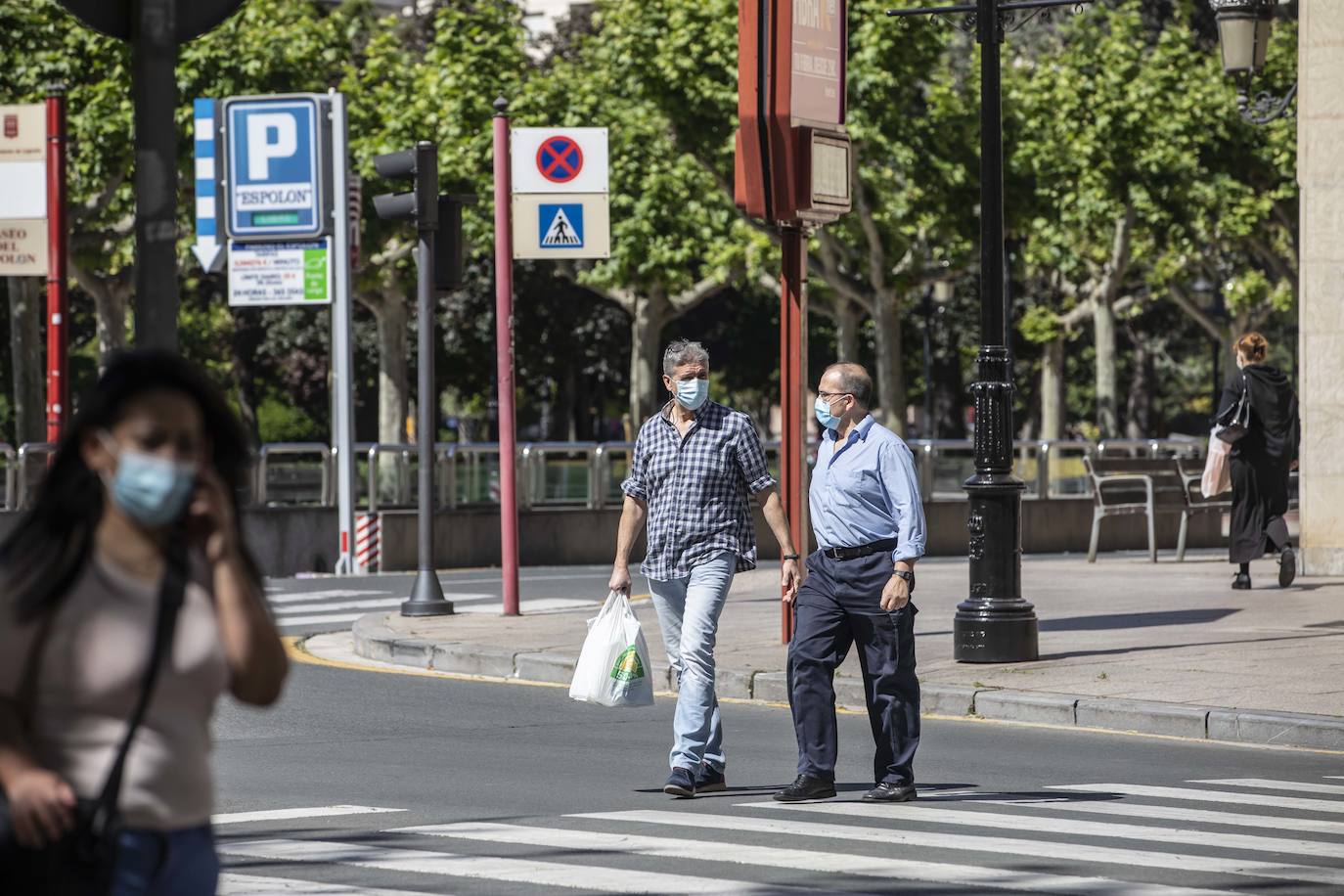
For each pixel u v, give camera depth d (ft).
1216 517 245.45
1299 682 99.60
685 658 75.25
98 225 338.95
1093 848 63.77
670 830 66.90
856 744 90.27
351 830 66.54
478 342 498.69
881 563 72.64
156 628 29.81
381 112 327.47
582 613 143.02
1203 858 62.08
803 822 68.80
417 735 91.66
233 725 94.53
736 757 85.05
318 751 86.22
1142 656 109.81
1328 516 164.25
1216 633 120.78
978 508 107.96
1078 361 629.92
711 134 338.34
